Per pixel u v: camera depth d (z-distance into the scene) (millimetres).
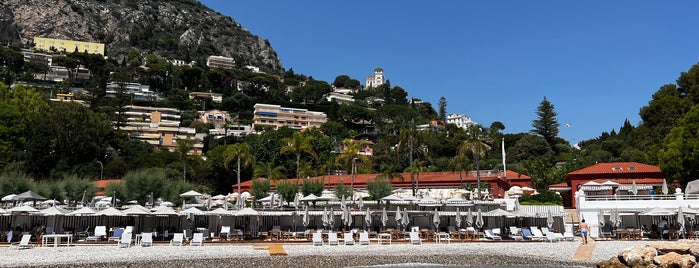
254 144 120812
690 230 42781
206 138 157125
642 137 95812
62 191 55594
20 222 45188
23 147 87812
